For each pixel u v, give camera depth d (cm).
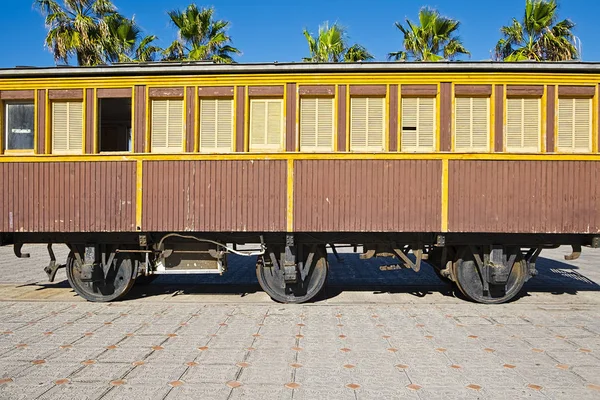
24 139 793
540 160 734
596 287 938
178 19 2094
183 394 418
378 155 739
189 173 754
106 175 760
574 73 751
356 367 483
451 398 411
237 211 747
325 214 740
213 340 575
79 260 809
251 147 774
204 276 1071
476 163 736
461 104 762
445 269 820
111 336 591
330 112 769
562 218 731
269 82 766
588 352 532
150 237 784
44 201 762
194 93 771
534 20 1955
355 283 995
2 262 1338
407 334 601
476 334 602
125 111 865
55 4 1822
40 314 708
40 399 407
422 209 736
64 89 780
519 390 427
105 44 1891
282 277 792
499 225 732
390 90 759
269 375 462
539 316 696
